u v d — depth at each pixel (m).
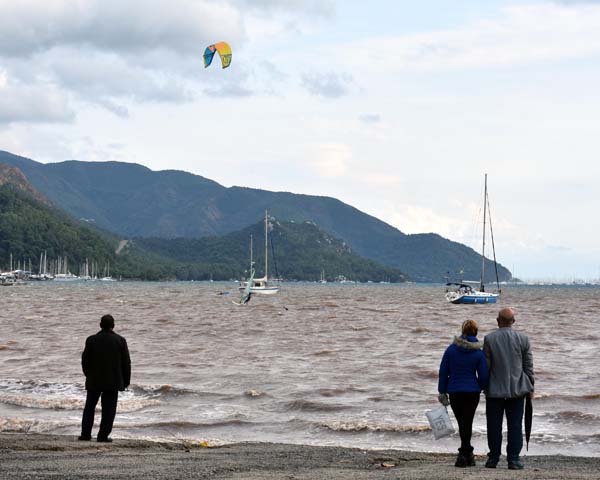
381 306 129.88
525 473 14.70
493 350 14.73
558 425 24.20
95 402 19.02
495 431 15.01
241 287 174.12
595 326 79.38
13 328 68.69
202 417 25.61
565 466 17.23
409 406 27.84
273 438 22.66
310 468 16.12
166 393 30.06
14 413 25.61
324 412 26.70
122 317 88.94
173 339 58.44
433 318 93.00
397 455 18.64
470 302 131.62
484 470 15.04
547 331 70.94
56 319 83.56
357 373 37.00
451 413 26.20
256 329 70.69
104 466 15.59
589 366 40.31
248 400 29.00
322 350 49.41
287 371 37.69
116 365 18.66
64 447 18.17
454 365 15.04
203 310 109.12
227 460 17.14
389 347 52.31
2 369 37.44
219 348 50.56
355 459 17.77
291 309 115.75
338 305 133.00
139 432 23.02
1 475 14.37
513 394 14.61
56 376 34.66
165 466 15.84
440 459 17.97
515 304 145.75
